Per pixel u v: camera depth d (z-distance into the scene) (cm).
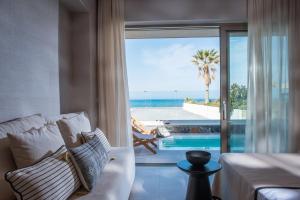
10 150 149
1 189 136
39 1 219
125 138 356
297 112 337
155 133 539
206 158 214
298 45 336
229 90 369
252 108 344
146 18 355
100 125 358
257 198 151
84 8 319
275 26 338
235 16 349
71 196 164
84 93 335
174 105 1023
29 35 202
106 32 354
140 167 374
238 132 371
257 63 339
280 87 339
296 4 335
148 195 272
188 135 685
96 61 360
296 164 203
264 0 337
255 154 236
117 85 354
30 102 203
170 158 441
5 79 170
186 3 352
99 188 178
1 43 166
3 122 165
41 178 133
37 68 215
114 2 351
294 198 140
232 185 197
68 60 324
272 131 342
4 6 169
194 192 220
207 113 983
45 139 167
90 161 180
